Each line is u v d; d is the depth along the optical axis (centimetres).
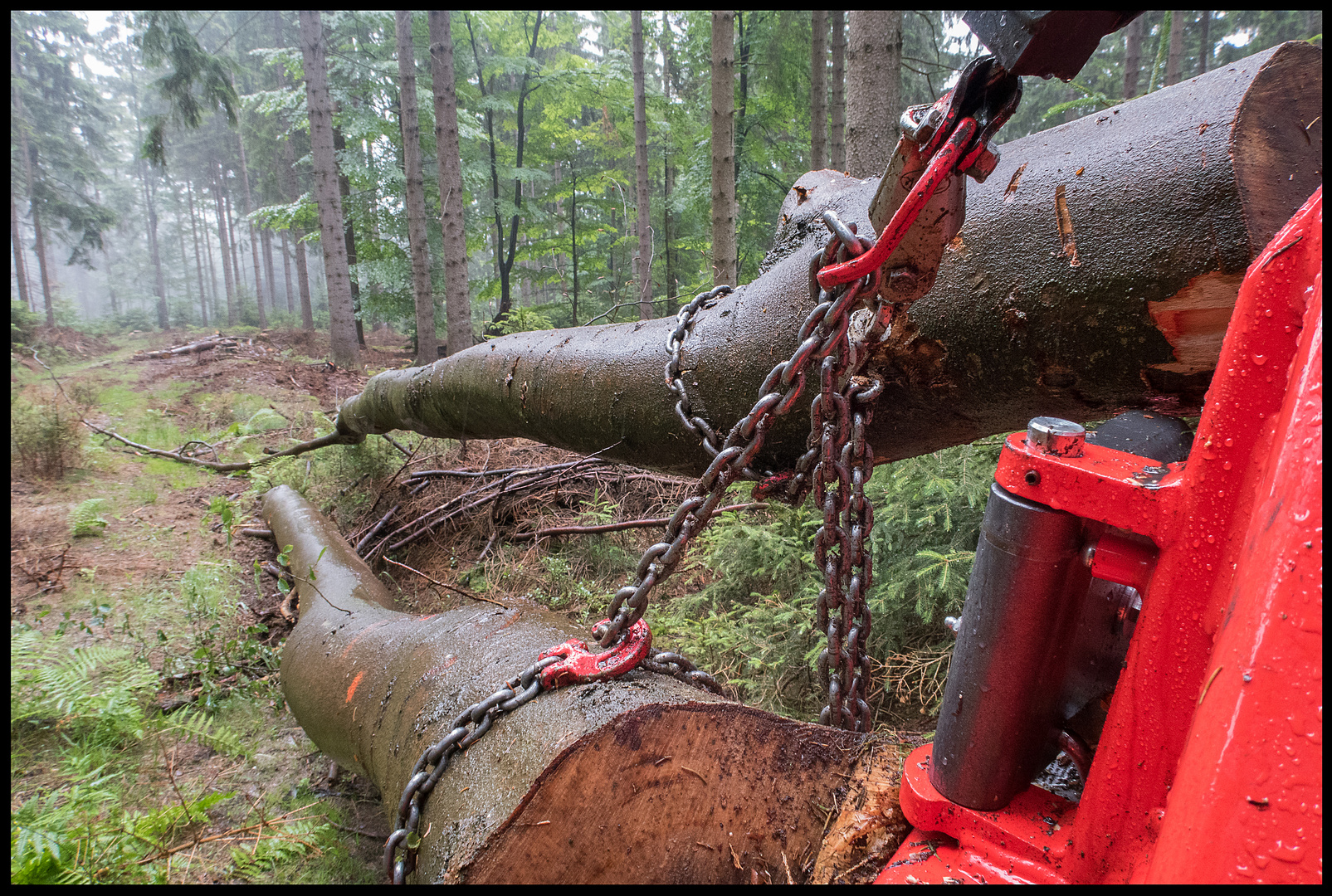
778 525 358
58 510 544
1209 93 125
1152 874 65
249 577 488
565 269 2061
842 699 150
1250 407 72
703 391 213
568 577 451
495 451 661
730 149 682
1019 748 100
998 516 95
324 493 629
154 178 4338
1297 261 70
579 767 126
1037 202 142
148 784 265
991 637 97
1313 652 56
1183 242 121
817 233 197
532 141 1825
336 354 1376
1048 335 144
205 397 1002
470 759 143
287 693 280
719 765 135
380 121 1534
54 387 981
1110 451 94
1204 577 76
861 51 517
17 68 2834
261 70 2831
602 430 267
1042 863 96
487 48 1758
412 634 222
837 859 125
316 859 225
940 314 156
